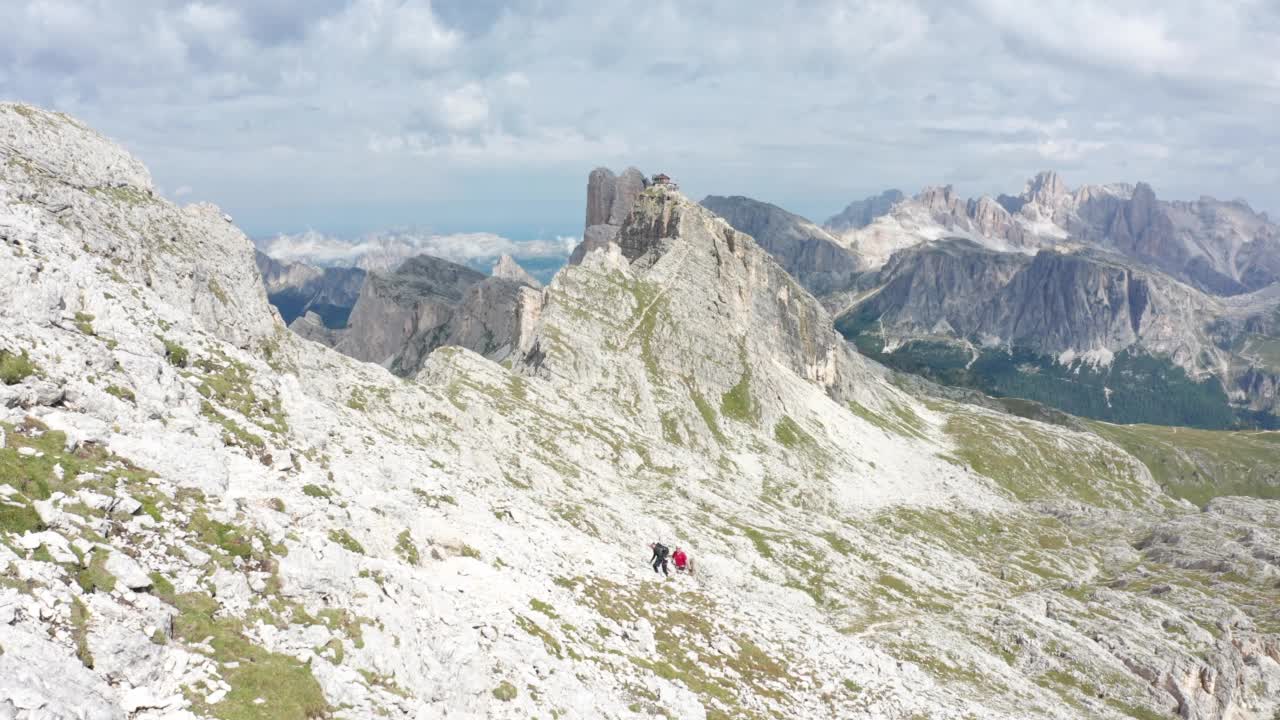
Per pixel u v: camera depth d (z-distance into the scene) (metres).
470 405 147.38
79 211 94.62
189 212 118.69
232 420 46.00
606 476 159.25
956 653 112.38
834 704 62.09
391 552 43.72
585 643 48.66
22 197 87.75
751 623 71.75
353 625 32.12
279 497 37.94
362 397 121.06
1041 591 172.62
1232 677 125.12
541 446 152.75
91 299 43.75
